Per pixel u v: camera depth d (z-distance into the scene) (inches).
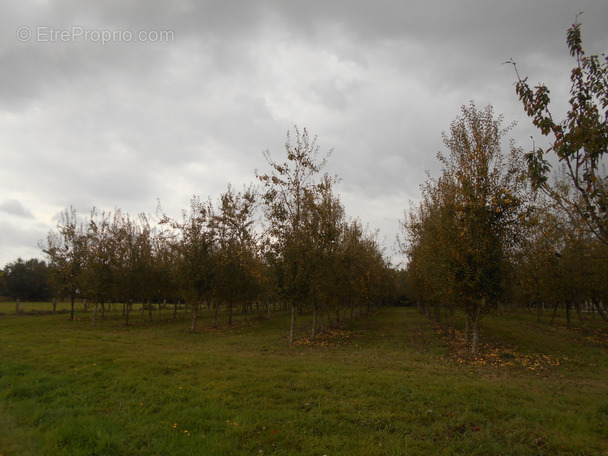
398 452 239.6
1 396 352.5
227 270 1173.1
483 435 264.8
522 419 294.5
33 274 2593.5
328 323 1307.8
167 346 709.9
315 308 888.3
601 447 250.1
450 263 663.8
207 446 246.4
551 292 1154.0
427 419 298.0
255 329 1113.4
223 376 408.2
